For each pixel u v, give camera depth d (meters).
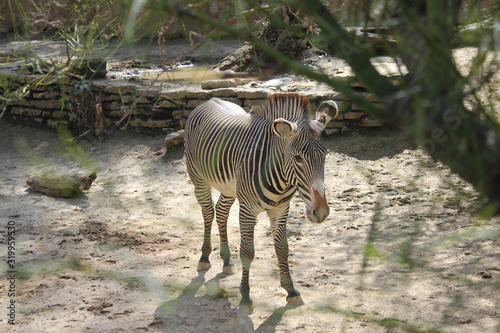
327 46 1.14
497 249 6.23
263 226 8.03
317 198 4.51
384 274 5.92
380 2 1.02
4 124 14.35
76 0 1.71
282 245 5.43
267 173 5.11
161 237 7.54
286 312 5.24
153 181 10.24
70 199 9.36
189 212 8.55
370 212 7.96
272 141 5.16
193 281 6.16
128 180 10.40
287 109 5.35
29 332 4.98
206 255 6.53
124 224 8.06
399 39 1.00
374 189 8.83
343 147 10.52
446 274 5.70
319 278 5.99
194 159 6.48
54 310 5.45
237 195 5.54
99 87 12.78
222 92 11.86
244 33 0.94
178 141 11.35
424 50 0.98
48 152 12.45
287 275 5.46
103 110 12.90
